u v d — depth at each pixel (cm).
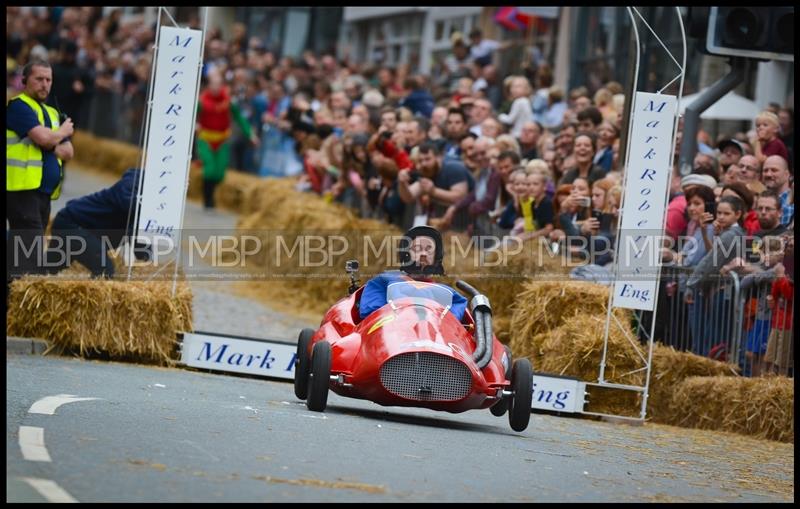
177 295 4444
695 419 4244
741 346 4391
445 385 3262
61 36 13988
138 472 2270
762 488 2944
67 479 2170
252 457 2519
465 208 5616
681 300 4525
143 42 12669
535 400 4241
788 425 3966
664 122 4150
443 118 6544
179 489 2152
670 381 4338
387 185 6106
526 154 6041
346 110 7756
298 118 8200
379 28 12619
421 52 11562
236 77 10738
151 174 4400
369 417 3500
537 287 4531
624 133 5050
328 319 3625
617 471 2933
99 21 13788
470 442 3139
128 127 12362
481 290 5028
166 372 4228
